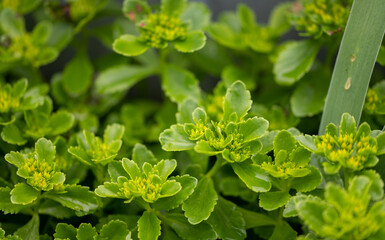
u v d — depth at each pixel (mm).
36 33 450
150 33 399
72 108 457
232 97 356
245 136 350
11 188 371
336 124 363
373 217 316
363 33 359
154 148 428
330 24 398
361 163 335
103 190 344
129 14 411
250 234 398
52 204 372
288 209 341
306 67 408
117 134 382
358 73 359
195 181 350
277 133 351
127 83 447
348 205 315
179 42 398
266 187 343
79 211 360
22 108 384
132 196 345
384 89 393
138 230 346
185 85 431
